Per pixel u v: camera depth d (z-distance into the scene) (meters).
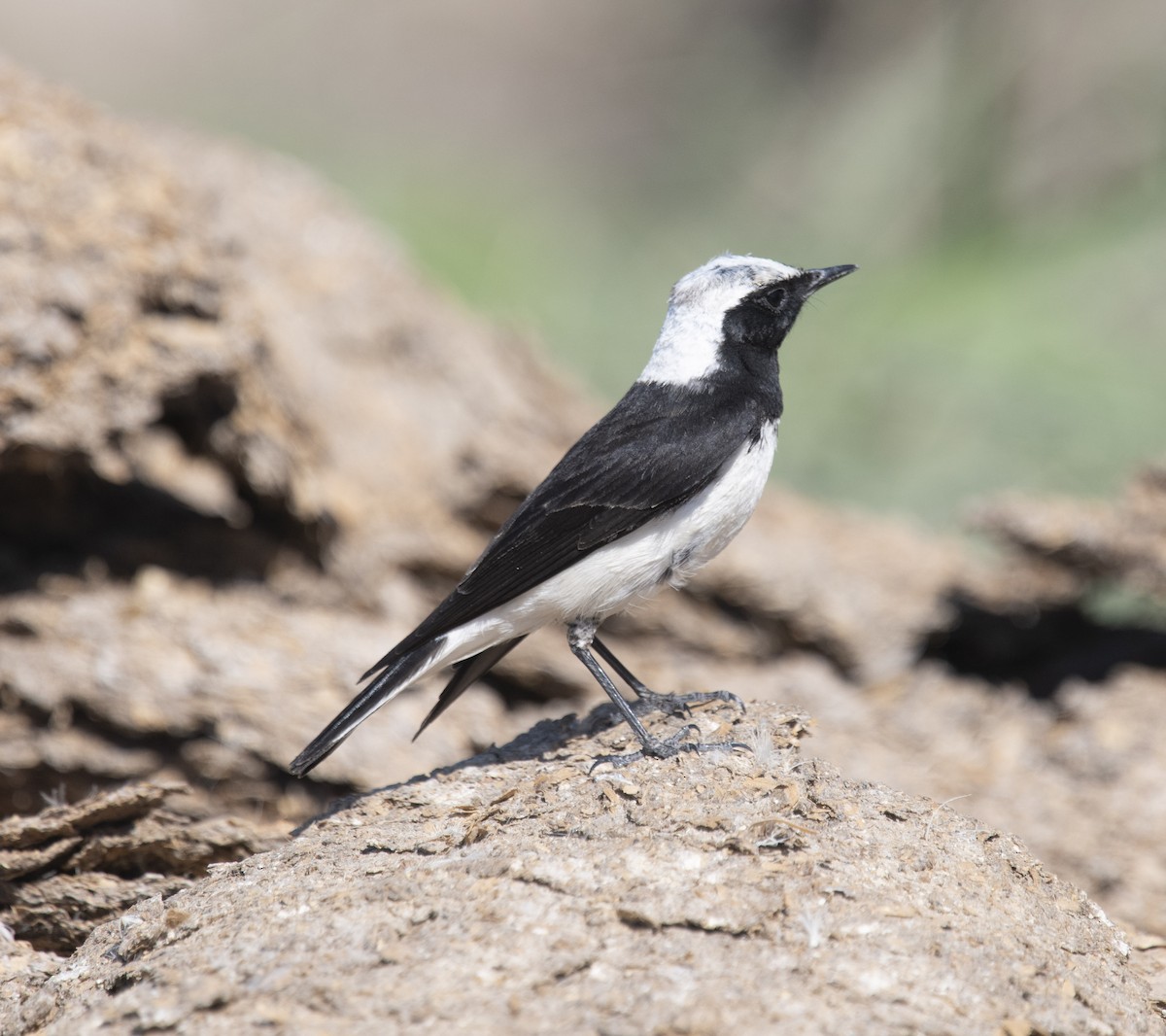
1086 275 23.28
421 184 31.02
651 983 5.54
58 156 11.70
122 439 11.31
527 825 6.73
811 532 15.13
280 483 11.88
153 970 5.93
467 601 7.93
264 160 16.58
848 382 21.83
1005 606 13.85
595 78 36.69
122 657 10.64
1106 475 18.66
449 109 37.16
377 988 5.54
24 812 10.46
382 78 38.12
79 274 11.16
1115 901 10.04
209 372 11.34
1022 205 26.52
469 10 39.91
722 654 13.34
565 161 34.38
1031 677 13.77
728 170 31.58
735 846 6.41
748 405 8.49
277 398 12.21
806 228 28.84
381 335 15.02
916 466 19.59
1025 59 27.39
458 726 11.15
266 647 11.02
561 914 5.96
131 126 13.62
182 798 8.65
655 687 12.62
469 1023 5.32
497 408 14.96
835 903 6.08
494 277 25.92
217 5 40.66
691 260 28.33
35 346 10.89
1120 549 13.26
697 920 5.88
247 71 38.31
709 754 7.31
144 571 11.76
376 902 6.12
